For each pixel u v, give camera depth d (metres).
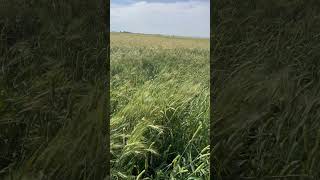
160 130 2.51
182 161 2.47
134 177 2.25
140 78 4.25
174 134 2.64
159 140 2.49
